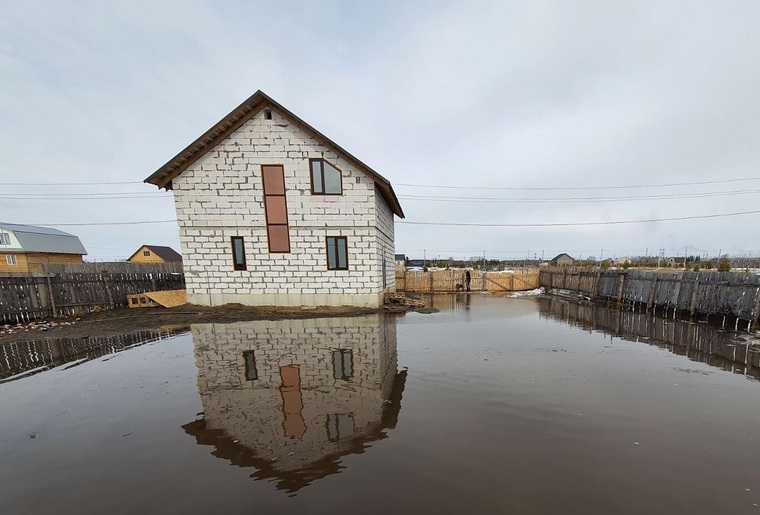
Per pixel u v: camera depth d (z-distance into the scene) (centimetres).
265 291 1188
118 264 1683
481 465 278
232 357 620
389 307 1212
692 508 226
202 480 263
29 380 509
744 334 753
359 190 1166
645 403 404
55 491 254
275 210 1166
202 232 1162
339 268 1189
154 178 1126
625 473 266
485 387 460
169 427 356
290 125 1142
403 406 399
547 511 222
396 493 242
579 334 796
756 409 387
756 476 263
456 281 2111
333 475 266
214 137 1138
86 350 686
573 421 358
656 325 886
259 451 305
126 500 242
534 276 2173
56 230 3725
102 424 366
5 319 962
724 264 1712
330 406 402
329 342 725
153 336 800
